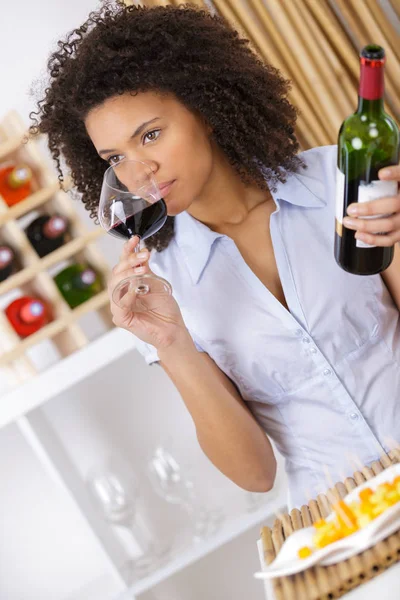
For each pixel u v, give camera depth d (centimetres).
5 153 223
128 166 131
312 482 157
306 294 149
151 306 140
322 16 233
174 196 139
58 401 269
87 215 261
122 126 134
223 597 267
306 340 149
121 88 133
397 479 107
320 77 235
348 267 119
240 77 145
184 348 144
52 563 270
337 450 153
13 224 222
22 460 266
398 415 150
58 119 151
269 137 149
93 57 132
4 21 248
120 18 140
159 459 251
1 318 223
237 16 228
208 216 154
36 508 268
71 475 246
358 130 110
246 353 153
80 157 158
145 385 275
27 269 222
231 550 266
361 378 151
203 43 144
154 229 137
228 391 156
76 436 271
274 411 158
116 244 266
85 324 263
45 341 259
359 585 100
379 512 103
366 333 150
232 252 153
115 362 271
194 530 256
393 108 245
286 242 152
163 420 277
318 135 236
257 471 155
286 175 154
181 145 137
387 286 155
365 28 238
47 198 224
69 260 240
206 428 152
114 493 245
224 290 154
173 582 259
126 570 249
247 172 151
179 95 139
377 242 113
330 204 153
